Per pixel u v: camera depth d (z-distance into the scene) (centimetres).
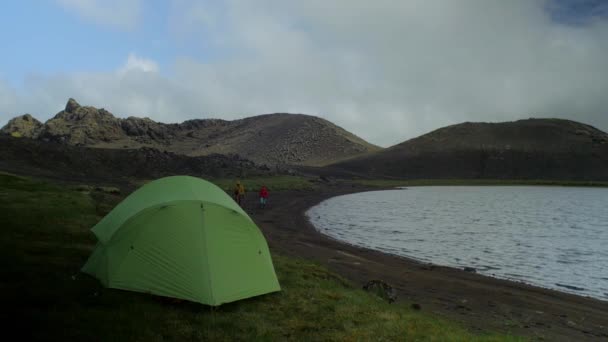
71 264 1223
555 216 6197
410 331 1014
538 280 2331
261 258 1202
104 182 6731
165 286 1034
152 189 1175
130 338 769
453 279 2166
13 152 7188
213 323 909
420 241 3638
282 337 886
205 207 1123
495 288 2023
